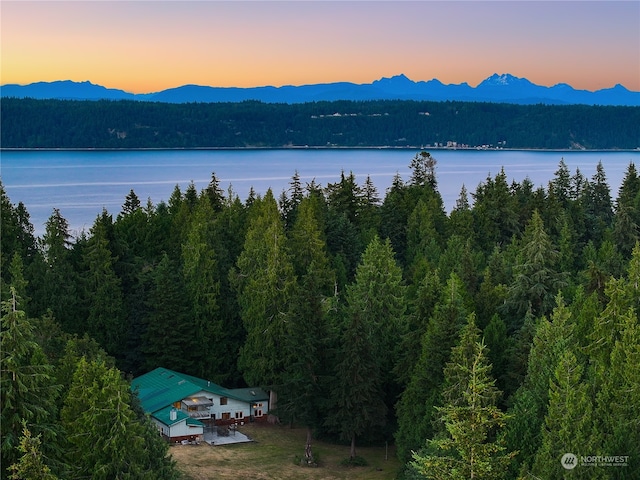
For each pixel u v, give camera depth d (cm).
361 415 6075
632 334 4203
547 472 3659
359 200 12106
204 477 5531
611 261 8794
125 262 8750
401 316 6956
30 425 3397
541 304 6462
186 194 12300
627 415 3909
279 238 7638
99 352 5656
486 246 11456
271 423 7131
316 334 6297
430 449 4631
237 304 8138
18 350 3394
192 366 7781
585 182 13362
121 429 3700
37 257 8012
